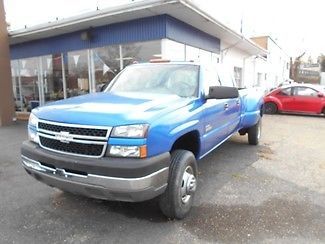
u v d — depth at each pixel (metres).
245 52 22.59
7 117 12.13
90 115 3.46
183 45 11.99
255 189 5.04
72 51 13.46
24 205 4.43
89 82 13.05
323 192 4.93
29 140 4.05
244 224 3.89
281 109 15.68
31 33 12.92
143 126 3.29
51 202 4.53
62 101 4.28
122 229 3.78
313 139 9.16
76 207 4.37
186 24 12.04
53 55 14.38
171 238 3.58
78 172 3.38
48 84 14.94
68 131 3.46
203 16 10.77
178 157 3.82
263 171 5.98
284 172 5.94
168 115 3.66
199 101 4.51
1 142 8.66
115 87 5.23
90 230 3.76
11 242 3.50
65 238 3.58
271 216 4.10
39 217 4.08
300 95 15.23
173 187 3.72
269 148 7.91
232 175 5.73
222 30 13.52
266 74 32.75
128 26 11.30
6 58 12.06
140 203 4.46
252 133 8.00
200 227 3.81
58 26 11.74
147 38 10.92
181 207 3.88
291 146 8.16
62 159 3.42
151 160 3.28
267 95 16.08
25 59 15.89
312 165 6.41
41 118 3.75
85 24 11.63
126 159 3.24
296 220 4.00
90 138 3.33
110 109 3.58
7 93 12.12
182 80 4.87
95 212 4.22
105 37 12.05
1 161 6.68
